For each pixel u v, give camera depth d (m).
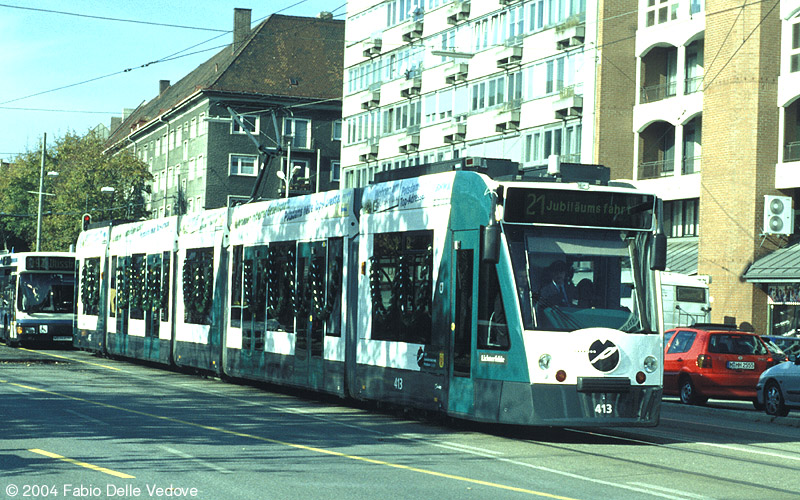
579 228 14.77
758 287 38.25
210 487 10.19
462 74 55.28
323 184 83.31
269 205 22.34
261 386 23.94
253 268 22.66
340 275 18.95
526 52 50.50
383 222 17.61
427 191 16.39
